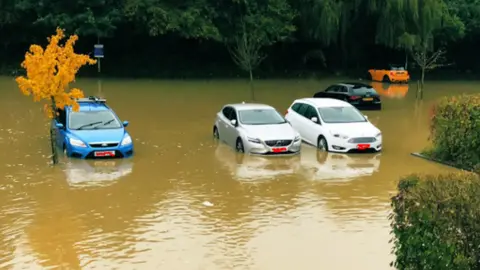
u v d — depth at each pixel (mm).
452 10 47562
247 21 41031
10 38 43750
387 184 13469
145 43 45438
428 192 6258
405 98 31891
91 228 10383
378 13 43500
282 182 13633
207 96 31484
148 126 21281
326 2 42844
